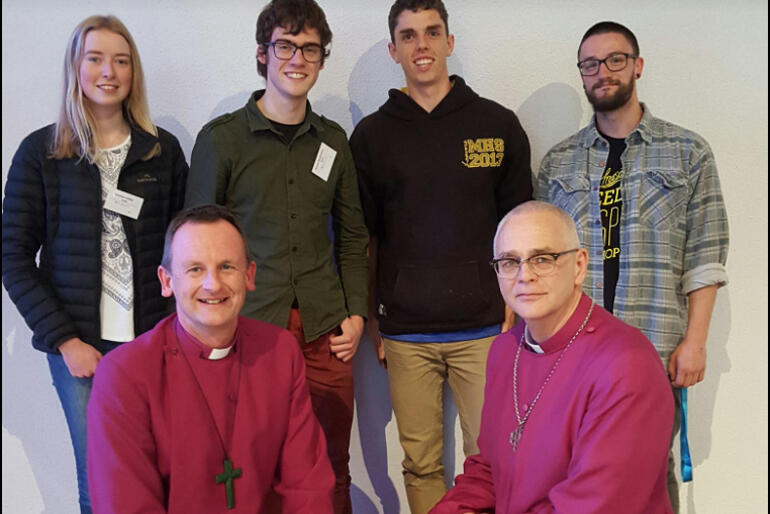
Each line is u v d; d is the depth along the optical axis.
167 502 1.69
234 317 1.66
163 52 2.70
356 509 2.93
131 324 2.28
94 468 1.61
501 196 2.53
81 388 2.29
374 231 2.60
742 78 2.67
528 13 2.68
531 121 2.73
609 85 2.29
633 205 2.30
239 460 1.68
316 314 2.33
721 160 2.71
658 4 2.65
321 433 1.84
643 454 1.43
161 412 1.63
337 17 2.70
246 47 2.69
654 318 2.28
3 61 2.67
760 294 2.76
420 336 2.49
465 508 1.76
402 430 2.60
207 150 2.26
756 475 2.85
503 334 1.83
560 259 1.55
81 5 2.66
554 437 1.54
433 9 2.37
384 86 2.73
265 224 2.29
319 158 2.35
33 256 2.25
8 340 2.79
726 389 2.81
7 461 2.86
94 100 2.22
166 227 2.36
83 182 2.23
